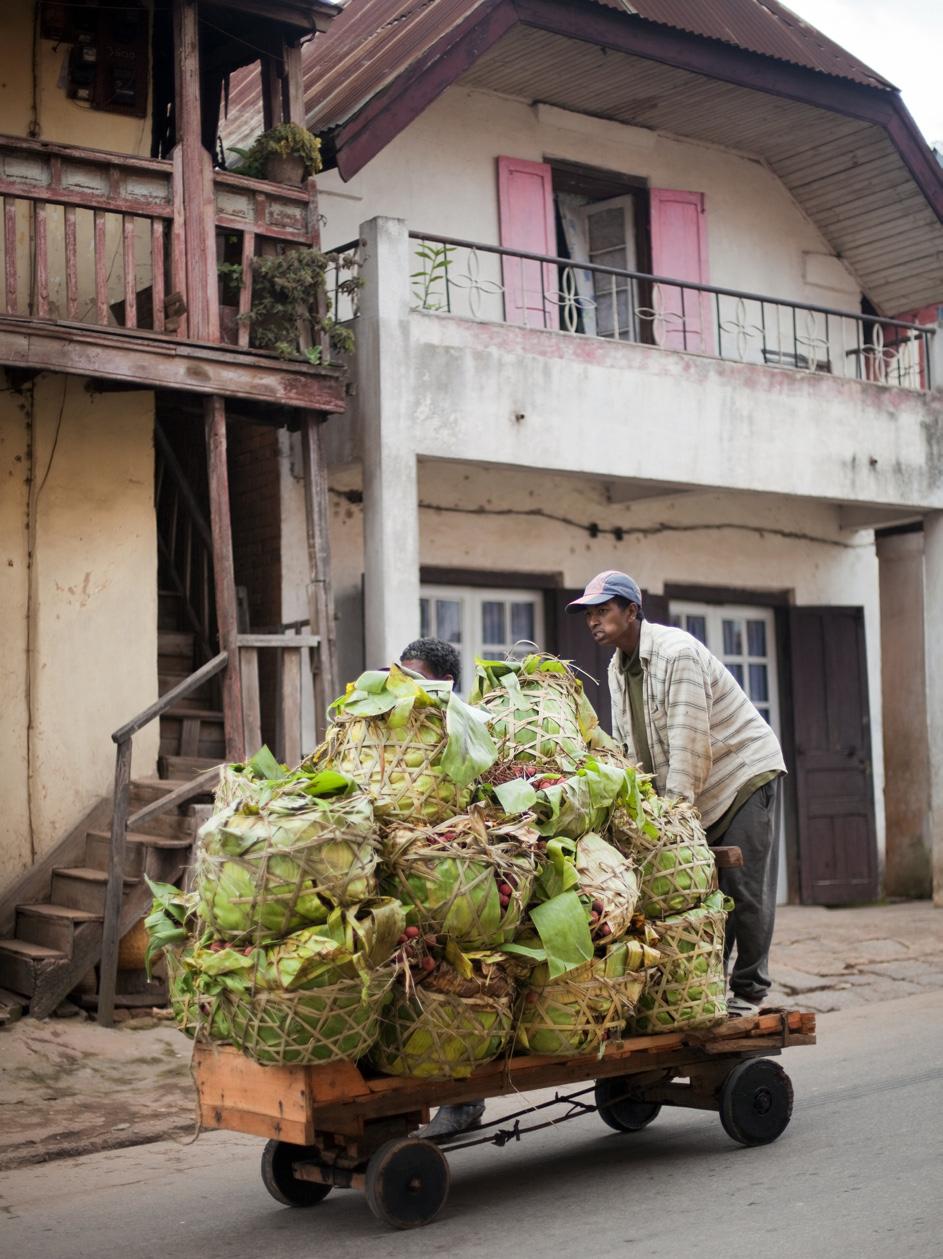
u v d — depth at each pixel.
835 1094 5.96
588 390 10.13
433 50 9.72
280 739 8.58
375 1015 4.11
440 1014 4.21
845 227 13.46
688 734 5.46
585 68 11.31
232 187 8.53
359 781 4.38
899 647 13.80
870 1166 4.80
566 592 11.79
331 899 4.01
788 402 11.23
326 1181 4.51
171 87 10.32
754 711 5.83
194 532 10.65
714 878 5.05
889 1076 6.28
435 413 9.40
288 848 3.99
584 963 4.37
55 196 7.83
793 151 12.87
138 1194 5.14
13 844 8.41
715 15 11.85
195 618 10.41
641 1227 4.26
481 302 11.40
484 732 4.46
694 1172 4.84
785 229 13.31
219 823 4.12
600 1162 5.07
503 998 4.33
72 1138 5.88
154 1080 6.74
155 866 7.53
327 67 11.75
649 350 10.48
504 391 9.72
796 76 11.46
